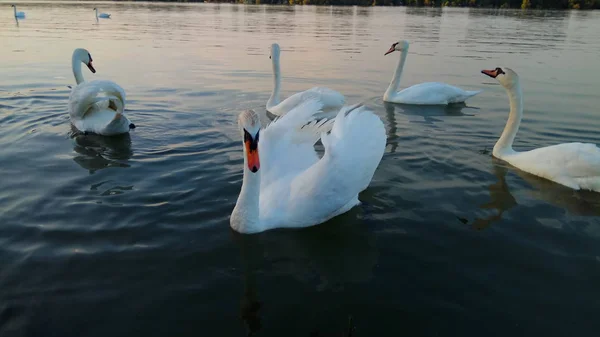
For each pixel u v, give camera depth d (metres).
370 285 1.29
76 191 1.83
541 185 2.02
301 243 1.53
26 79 3.93
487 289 1.28
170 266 1.37
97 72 4.30
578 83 4.13
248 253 1.45
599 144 2.53
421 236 1.55
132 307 1.19
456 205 1.79
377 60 5.32
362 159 1.69
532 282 1.31
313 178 1.63
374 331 1.12
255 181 1.53
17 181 1.92
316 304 1.22
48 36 6.91
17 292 1.23
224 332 1.12
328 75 4.46
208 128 2.70
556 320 1.16
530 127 2.83
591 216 1.72
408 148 2.44
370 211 1.73
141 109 3.10
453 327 1.14
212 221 1.62
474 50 6.12
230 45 6.31
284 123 1.95
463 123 2.96
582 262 1.41
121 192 1.83
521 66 4.99
